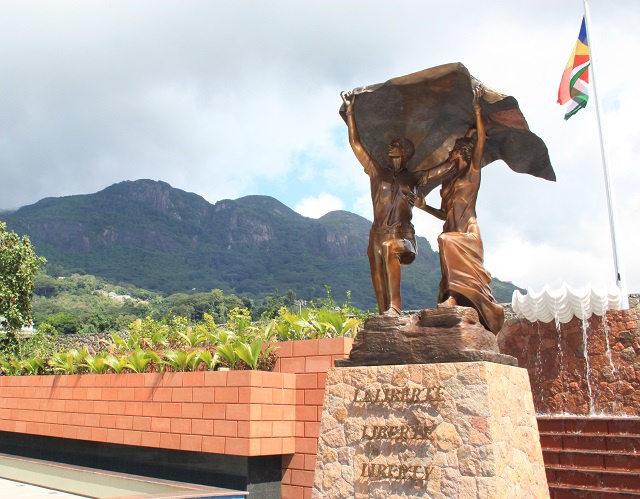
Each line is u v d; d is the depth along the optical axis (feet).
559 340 48.67
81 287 365.61
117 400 37.86
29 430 45.62
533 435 22.61
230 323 48.03
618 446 35.53
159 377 35.45
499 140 25.30
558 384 48.11
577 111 62.39
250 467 31.07
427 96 24.67
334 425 22.24
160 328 55.88
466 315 21.29
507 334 51.47
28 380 46.98
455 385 20.10
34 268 75.41
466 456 19.33
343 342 31.86
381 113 25.79
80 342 90.84
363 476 21.11
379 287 24.27
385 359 21.90
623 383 45.21
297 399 32.71
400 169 24.94
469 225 23.30
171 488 32.76
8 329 72.64
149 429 35.24
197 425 32.65
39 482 38.19
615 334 46.16
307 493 31.24
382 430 21.12
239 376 31.24
